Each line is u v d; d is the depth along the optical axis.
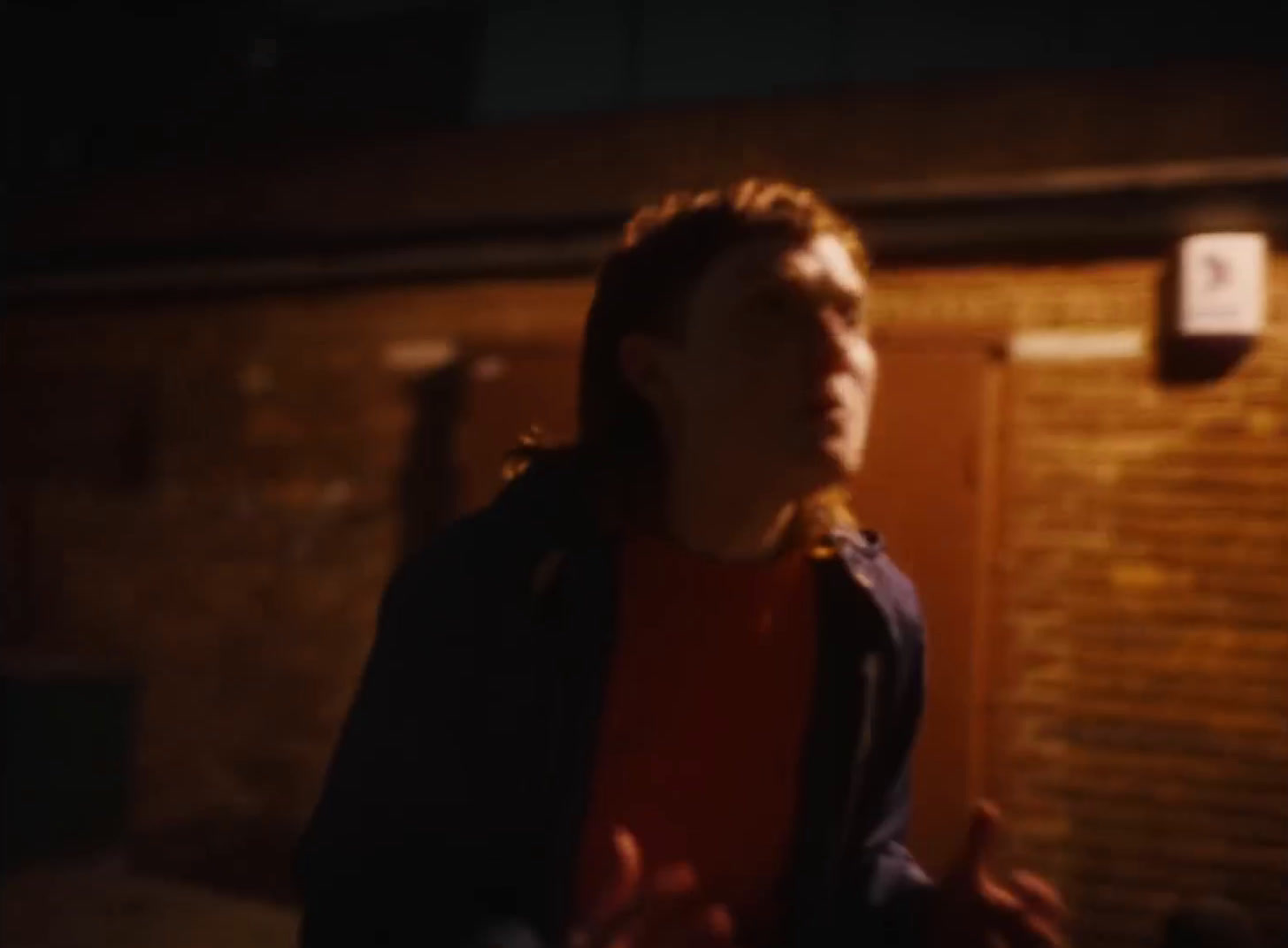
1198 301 4.45
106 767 6.44
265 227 6.30
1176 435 4.58
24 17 7.80
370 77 7.21
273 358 6.30
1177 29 5.41
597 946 1.13
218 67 7.57
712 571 1.37
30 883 6.06
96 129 7.77
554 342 5.55
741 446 1.29
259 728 6.22
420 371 5.92
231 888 6.16
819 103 5.21
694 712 1.36
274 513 6.26
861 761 1.40
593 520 1.35
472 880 1.29
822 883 1.38
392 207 6.00
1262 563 4.45
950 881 1.36
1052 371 4.76
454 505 5.72
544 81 6.70
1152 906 4.52
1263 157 4.52
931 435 4.85
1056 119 4.82
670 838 1.36
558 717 1.30
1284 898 4.36
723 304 1.29
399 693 1.30
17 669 6.29
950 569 4.79
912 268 4.98
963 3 5.79
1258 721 4.43
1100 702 4.64
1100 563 4.66
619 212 5.45
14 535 6.92
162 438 6.58
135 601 6.60
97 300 6.79
